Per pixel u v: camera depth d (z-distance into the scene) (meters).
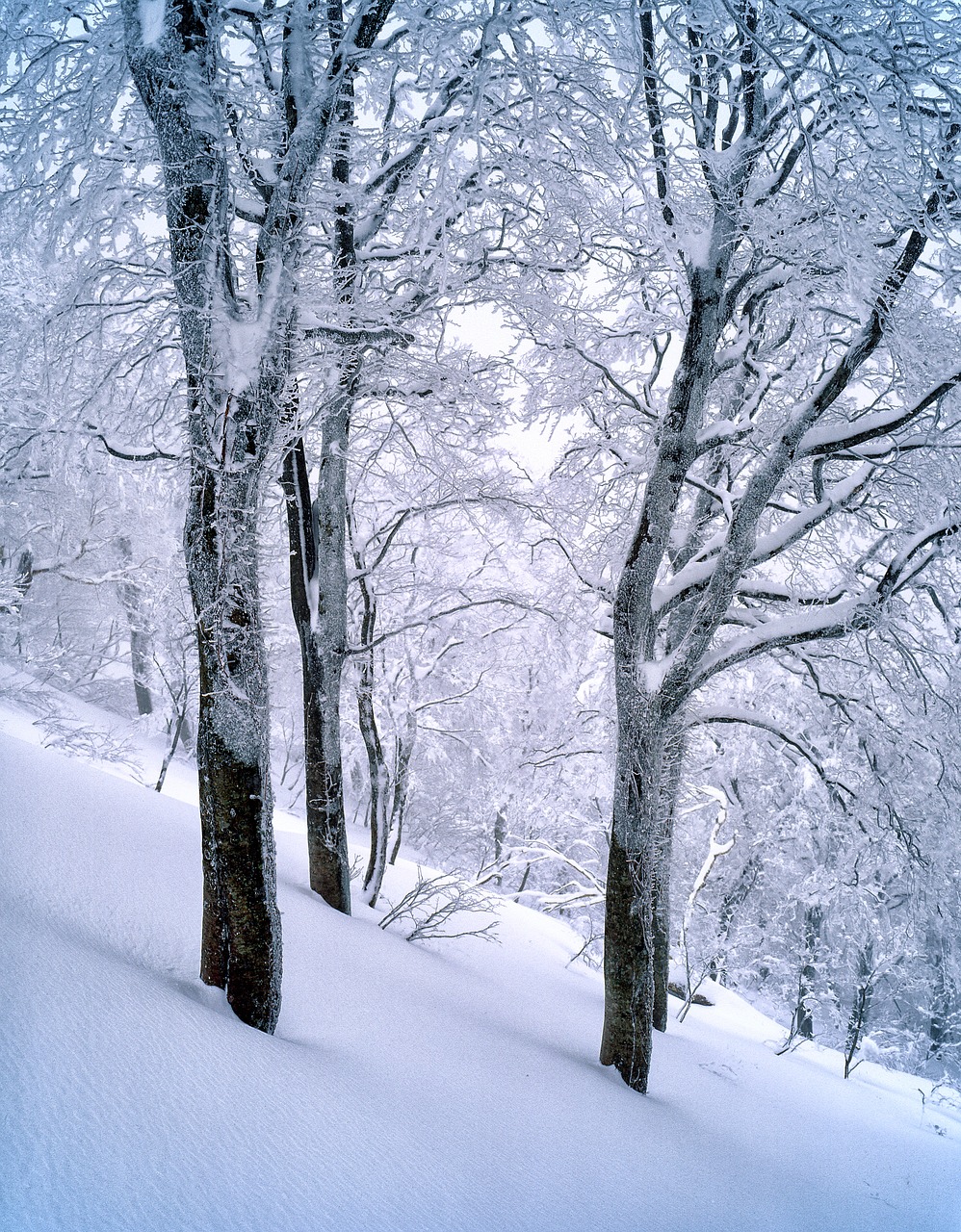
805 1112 9.35
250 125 6.11
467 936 11.45
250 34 6.16
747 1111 8.47
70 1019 3.71
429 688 18.03
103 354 8.62
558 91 6.83
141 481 11.43
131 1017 4.01
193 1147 3.22
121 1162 2.92
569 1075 6.82
